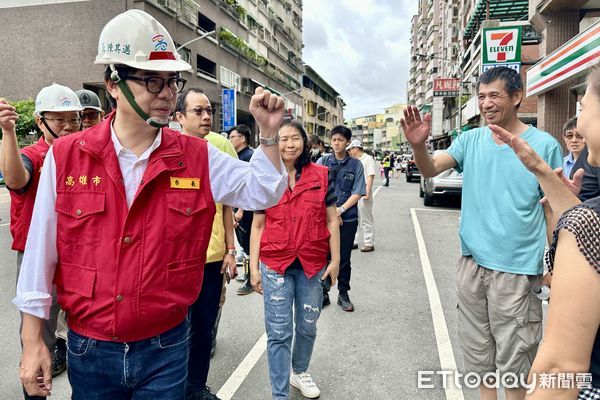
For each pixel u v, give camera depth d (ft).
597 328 3.09
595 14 37.22
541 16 37.86
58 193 4.69
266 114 4.82
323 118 219.61
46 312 4.74
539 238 6.80
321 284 8.84
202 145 5.19
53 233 4.76
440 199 43.16
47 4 71.82
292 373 9.36
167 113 4.68
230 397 8.91
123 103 4.65
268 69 126.11
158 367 4.86
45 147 8.25
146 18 4.65
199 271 5.08
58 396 8.98
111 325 4.58
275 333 8.23
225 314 13.48
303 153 8.75
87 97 10.01
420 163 7.25
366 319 13.02
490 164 7.09
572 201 4.93
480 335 7.47
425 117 6.88
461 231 7.57
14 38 73.31
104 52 4.59
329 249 9.26
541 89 36.35
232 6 98.63
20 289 4.71
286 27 147.13
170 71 4.52
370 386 9.30
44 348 4.75
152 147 4.79
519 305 6.84
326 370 9.98
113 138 4.83
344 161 14.05
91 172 4.69
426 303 14.39
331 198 9.03
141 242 4.63
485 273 7.20
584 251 3.11
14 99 74.13
